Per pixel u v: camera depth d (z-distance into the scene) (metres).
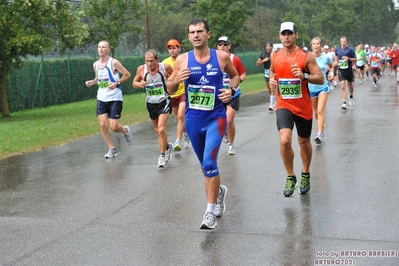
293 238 5.45
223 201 6.20
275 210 6.41
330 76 10.44
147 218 6.31
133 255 5.18
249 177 8.13
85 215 6.55
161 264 4.93
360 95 21.34
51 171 9.24
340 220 5.94
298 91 6.76
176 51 10.22
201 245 5.36
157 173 8.72
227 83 9.80
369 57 31.78
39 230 6.03
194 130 5.97
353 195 6.91
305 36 59.00
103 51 10.17
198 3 38.91
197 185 7.79
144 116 17.14
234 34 38.88
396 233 5.47
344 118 14.36
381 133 11.64
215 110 5.90
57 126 15.00
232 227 5.86
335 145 10.44
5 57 17.61
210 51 5.88
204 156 5.81
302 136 6.93
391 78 32.69
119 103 10.34
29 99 22.22
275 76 6.95
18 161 10.21
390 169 8.26
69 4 19.17
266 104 20.23
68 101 24.88
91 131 13.96
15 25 17.09
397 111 15.40
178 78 5.75
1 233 5.97
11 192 7.87
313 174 8.12
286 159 6.82
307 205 6.56
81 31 19.45
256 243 5.35
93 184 8.16
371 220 5.89
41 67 23.03
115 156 10.42
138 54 30.98
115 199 7.23
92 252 5.30
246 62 50.16
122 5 27.69
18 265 5.03
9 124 16.05
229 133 9.91
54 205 7.06
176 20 49.69
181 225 6.00
